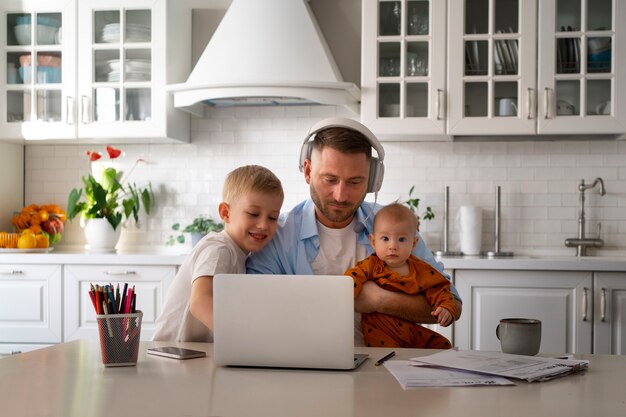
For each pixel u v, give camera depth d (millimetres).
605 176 4102
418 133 3830
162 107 3992
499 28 3812
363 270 2145
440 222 4195
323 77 3789
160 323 2045
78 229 4500
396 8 3867
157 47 3996
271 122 4312
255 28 3887
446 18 3818
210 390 1283
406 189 4219
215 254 1932
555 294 3516
